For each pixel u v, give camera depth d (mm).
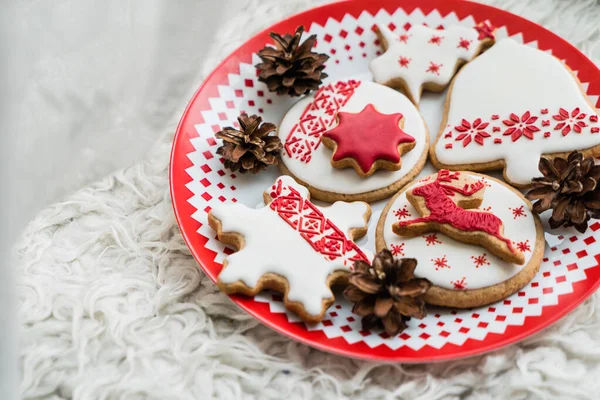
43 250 555
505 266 500
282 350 506
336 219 523
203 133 568
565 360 499
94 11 598
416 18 615
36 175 583
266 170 564
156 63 636
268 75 576
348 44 613
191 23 653
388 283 482
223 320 521
